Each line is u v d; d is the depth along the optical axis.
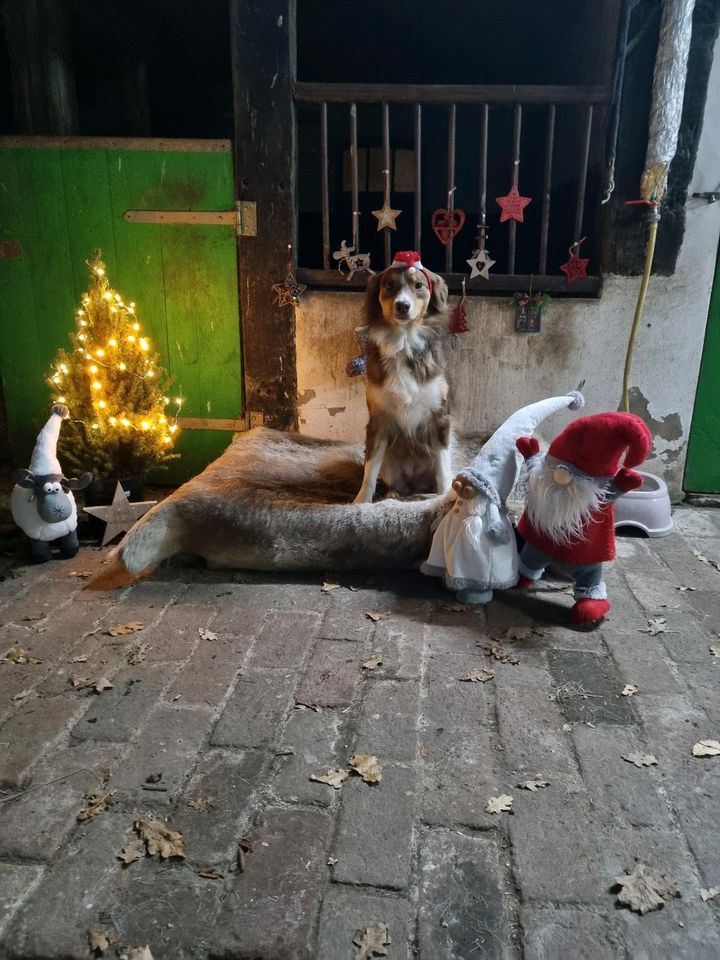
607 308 3.84
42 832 1.73
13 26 4.05
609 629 2.71
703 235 3.70
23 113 4.22
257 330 4.05
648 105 3.55
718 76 3.49
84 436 3.69
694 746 2.04
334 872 1.62
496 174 7.18
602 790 1.87
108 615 2.83
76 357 3.66
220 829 1.74
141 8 4.99
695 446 4.04
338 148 6.99
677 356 3.89
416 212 3.88
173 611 2.86
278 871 1.62
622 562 3.33
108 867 1.63
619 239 3.74
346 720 2.16
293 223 3.87
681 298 3.80
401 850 1.68
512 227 3.82
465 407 4.09
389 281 3.11
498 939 1.46
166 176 3.84
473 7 5.27
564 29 5.50
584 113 3.63
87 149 3.82
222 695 2.29
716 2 3.39
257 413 4.21
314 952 1.43
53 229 3.97
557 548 2.77
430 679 2.38
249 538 3.15
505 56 6.44
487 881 1.60
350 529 3.11
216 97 7.15
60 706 2.23
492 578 2.86
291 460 3.82
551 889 1.57
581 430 2.61
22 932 1.47
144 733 2.10
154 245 3.96
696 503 4.11
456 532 2.88
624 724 2.14
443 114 7.02
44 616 2.81
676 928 1.48
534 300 3.83
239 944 1.45
